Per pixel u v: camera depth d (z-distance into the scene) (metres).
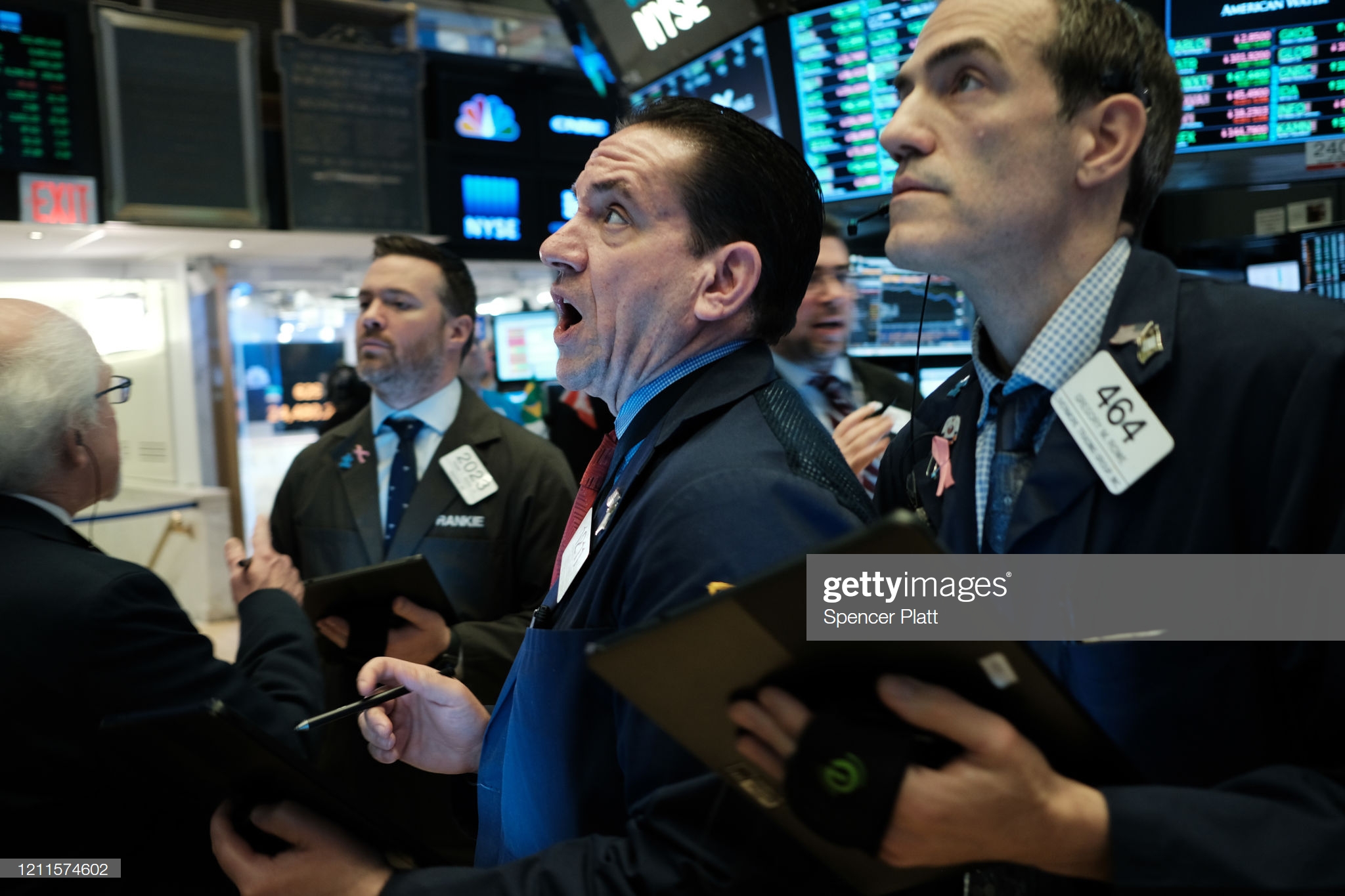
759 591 0.50
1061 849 0.57
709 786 0.69
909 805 0.53
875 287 2.40
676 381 0.96
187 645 1.18
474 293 2.33
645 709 0.58
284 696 1.36
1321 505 0.68
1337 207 1.84
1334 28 1.44
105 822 1.11
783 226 0.97
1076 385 0.79
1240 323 0.75
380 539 2.16
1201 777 0.72
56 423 1.22
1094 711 0.75
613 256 0.96
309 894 0.79
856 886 0.66
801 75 1.94
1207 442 0.73
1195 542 0.73
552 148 6.92
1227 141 1.52
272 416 6.80
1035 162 0.79
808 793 0.54
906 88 0.87
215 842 0.86
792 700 0.55
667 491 0.83
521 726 0.89
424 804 1.83
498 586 2.08
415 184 6.31
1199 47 1.51
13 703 1.07
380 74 6.17
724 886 0.67
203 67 5.52
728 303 0.94
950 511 0.92
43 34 5.09
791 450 0.87
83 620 1.09
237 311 6.69
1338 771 0.62
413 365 2.19
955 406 0.98
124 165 5.32
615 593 0.86
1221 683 0.71
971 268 0.83
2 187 5.05
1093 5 0.80
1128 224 0.87
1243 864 0.56
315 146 5.96
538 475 2.15
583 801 0.84
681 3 2.05
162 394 6.64
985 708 0.56
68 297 6.46
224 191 5.62
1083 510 0.78
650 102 1.03
